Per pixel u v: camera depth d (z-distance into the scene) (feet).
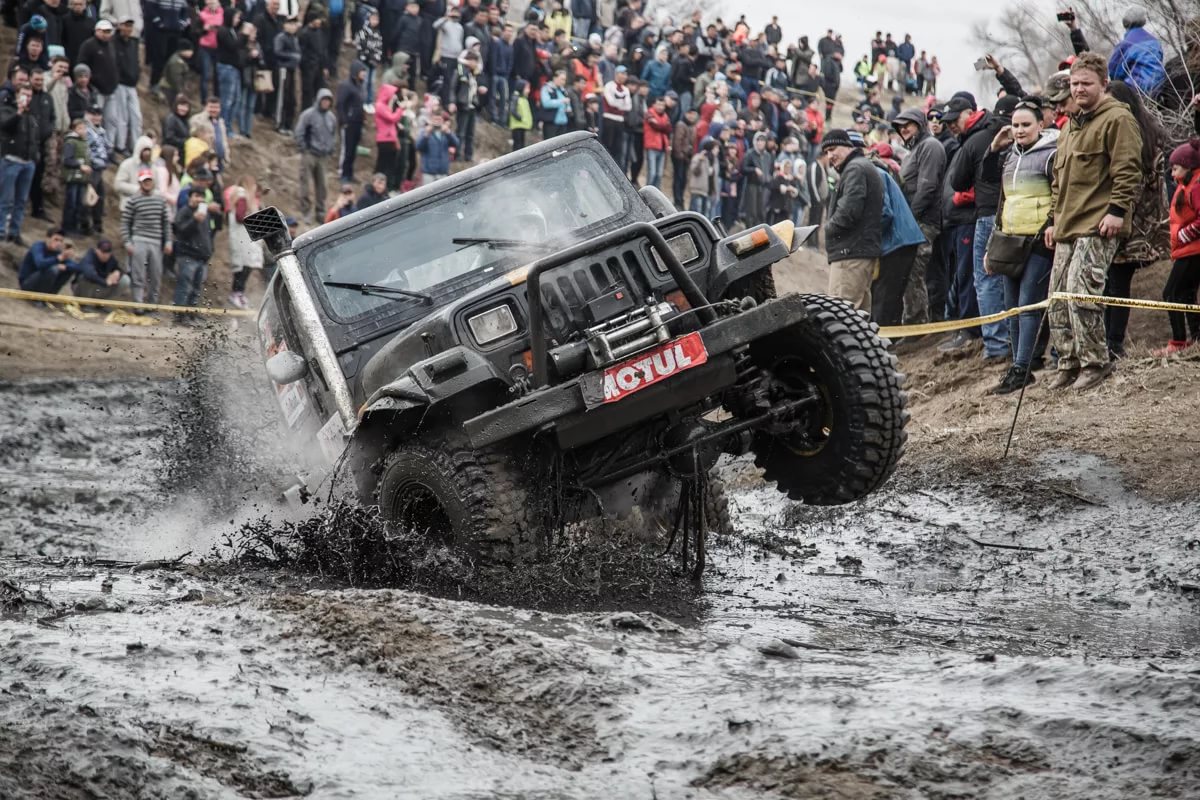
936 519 28.25
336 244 23.76
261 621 16.58
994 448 31.83
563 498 21.15
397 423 21.36
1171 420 30.58
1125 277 36.37
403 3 88.99
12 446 46.03
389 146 80.38
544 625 16.87
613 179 25.04
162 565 23.39
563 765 12.66
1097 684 14.06
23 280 69.31
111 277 70.74
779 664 15.67
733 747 12.77
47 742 12.24
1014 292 38.04
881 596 21.52
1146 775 11.84
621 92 86.79
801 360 22.33
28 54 71.61
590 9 103.09
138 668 14.66
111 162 78.48
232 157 86.17
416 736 13.12
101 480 38.81
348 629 16.01
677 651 16.06
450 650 15.34
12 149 70.69
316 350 22.80
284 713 13.43
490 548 20.12
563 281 21.06
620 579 21.39
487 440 19.38
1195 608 20.42
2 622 16.90
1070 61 40.93
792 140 94.99
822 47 123.13
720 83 92.63
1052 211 35.19
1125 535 25.45
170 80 80.33
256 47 83.51
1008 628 19.04
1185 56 49.78
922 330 42.70
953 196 42.73
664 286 21.49
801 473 22.56
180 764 12.15
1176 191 34.53
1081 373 34.99
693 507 22.80
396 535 21.42
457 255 23.76
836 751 12.53
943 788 11.81
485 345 20.86
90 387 60.08
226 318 71.46
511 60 89.56
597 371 19.74
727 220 92.84
